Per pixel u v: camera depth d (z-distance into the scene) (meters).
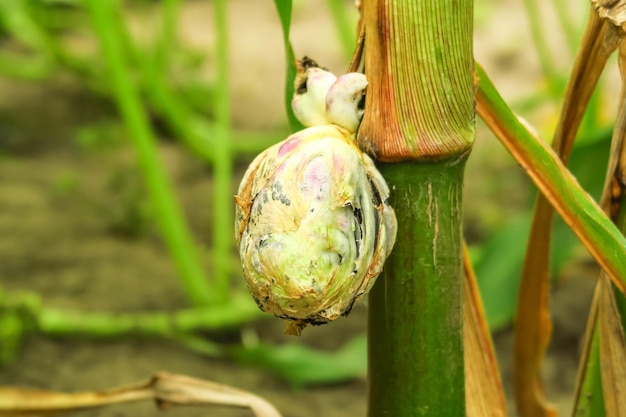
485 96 0.54
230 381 1.05
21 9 1.90
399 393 0.54
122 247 1.41
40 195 1.59
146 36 2.40
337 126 0.51
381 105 0.51
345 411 0.99
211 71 2.34
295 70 0.58
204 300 1.21
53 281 1.27
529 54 2.28
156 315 1.20
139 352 1.11
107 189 1.63
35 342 1.10
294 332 0.51
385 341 0.54
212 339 1.17
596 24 0.56
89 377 1.03
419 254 0.53
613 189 0.56
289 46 0.58
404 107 0.51
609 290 0.56
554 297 1.21
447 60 0.51
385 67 0.51
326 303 0.49
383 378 0.54
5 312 1.09
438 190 0.52
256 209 0.50
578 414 0.59
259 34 2.61
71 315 1.13
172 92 1.95
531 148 0.54
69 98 2.11
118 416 0.94
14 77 2.09
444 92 0.51
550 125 1.54
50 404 0.62
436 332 0.53
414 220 0.52
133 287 1.27
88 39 2.46
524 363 0.64
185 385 0.62
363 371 1.02
